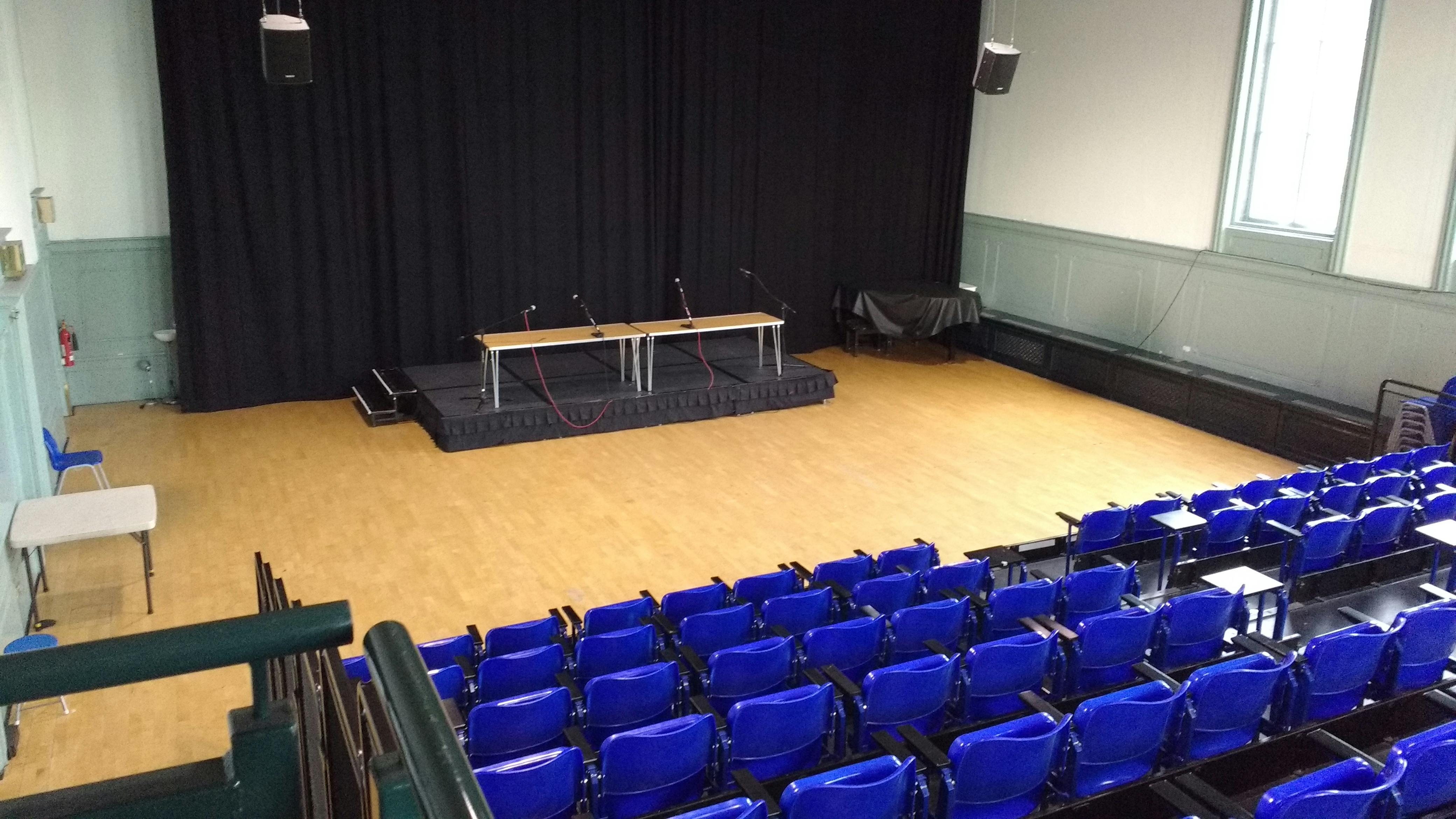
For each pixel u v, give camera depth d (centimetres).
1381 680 468
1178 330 1170
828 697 426
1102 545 688
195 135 1020
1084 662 496
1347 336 995
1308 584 625
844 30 1317
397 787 87
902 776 351
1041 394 1222
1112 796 396
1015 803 384
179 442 991
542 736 428
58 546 762
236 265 1070
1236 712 420
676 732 385
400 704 83
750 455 991
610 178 1231
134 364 1100
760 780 416
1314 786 336
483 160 1156
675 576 738
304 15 1038
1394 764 346
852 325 1359
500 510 848
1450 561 679
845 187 1377
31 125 998
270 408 1105
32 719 554
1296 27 1027
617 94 1213
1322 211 1025
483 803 73
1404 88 929
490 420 993
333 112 1075
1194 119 1123
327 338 1127
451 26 1101
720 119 1269
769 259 1348
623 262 1266
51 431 882
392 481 905
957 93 1400
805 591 612
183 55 997
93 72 1015
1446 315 911
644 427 1070
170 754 532
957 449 1020
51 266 1034
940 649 482
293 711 115
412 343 1167
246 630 98
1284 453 1016
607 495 886
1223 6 1077
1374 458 908
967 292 1316
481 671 471
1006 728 384
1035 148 1331
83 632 643
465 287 1177
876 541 801
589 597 704
